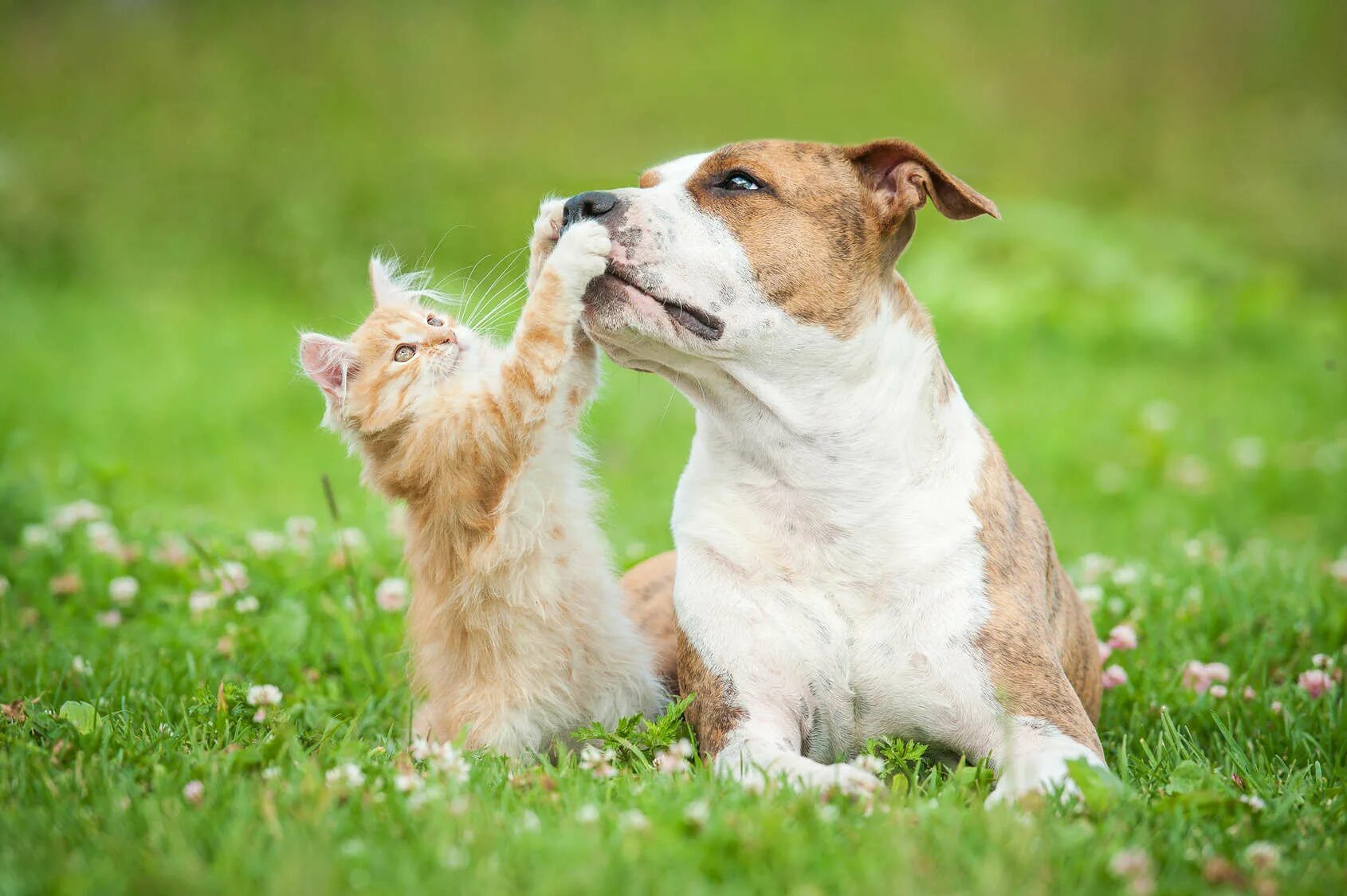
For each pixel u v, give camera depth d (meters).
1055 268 20.12
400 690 6.92
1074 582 8.95
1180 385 16.86
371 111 25.72
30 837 4.28
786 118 25.45
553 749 6.13
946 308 19.28
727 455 5.98
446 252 20.14
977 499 5.86
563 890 3.82
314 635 7.61
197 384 16.34
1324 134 25.86
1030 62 27.02
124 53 27.22
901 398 5.81
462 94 26.00
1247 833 4.61
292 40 27.55
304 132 24.92
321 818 4.35
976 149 25.11
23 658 7.05
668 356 5.75
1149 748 6.23
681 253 5.62
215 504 12.02
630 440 14.33
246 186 22.58
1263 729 6.39
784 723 5.66
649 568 7.21
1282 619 7.83
